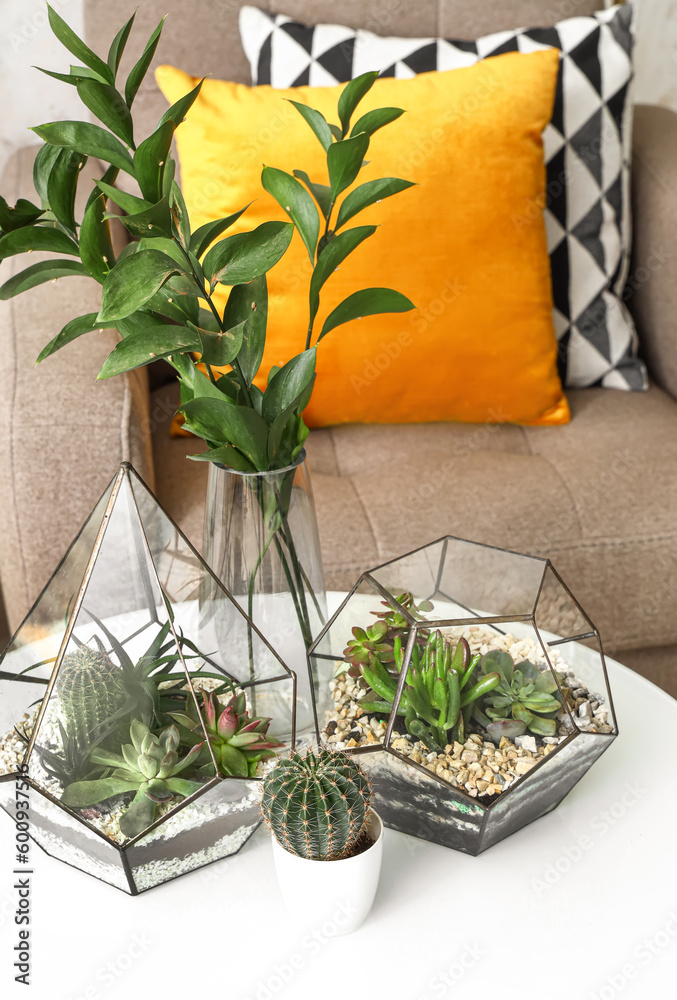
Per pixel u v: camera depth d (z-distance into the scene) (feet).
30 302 3.70
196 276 1.91
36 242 2.00
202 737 1.97
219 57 4.52
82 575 2.01
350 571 3.41
